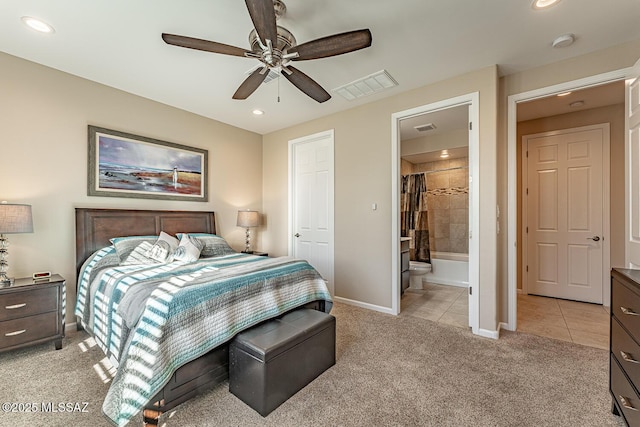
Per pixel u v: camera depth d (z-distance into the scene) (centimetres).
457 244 523
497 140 270
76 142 283
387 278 332
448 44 231
